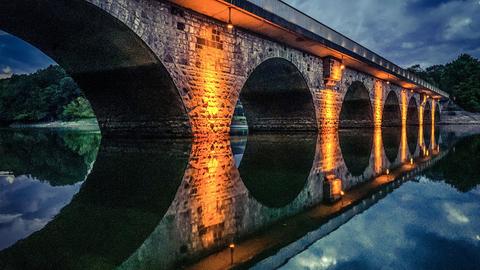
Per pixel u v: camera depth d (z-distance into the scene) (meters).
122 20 8.21
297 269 2.10
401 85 29.69
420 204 3.57
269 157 8.20
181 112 10.61
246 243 2.66
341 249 2.40
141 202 3.86
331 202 3.92
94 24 8.48
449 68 66.88
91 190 4.45
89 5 7.51
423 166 6.52
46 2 7.46
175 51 9.77
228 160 7.43
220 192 4.45
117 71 10.60
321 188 4.75
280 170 6.34
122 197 4.08
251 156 8.33
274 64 15.00
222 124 11.56
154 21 9.12
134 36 8.67
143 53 9.28
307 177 5.63
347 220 3.10
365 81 22.81
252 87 18.12
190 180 5.17
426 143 12.30
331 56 17.19
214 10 10.17
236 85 11.91
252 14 10.48
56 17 8.23
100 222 3.13
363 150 9.80
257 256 2.38
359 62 18.73
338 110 19.31
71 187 4.66
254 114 19.98
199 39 10.52
